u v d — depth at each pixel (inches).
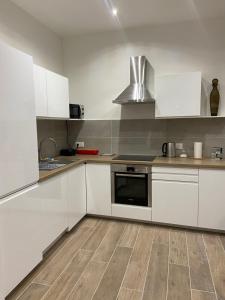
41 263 90.3
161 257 93.5
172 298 72.2
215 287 76.7
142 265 88.5
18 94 72.5
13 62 70.1
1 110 65.3
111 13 115.8
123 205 125.0
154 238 108.7
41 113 101.7
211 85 125.1
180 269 85.9
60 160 123.4
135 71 128.9
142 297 72.7
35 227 83.0
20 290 76.1
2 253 67.1
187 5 107.8
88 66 145.4
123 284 78.5
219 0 103.0
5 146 67.1
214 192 108.8
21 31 110.7
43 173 92.0
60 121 145.8
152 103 135.6
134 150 141.6
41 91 101.3
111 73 141.5
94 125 148.1
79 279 81.2
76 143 152.4
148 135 138.0
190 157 129.0
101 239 108.2
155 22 126.8
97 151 144.4
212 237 109.0
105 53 141.3
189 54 127.2
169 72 131.0
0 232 66.4
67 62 149.2
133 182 122.6
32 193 81.0
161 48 131.0
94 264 89.5
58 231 100.6
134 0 103.0
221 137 126.3
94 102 146.7
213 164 107.4
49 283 79.4
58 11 112.9
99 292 75.0
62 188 103.4
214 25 122.1
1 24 98.7
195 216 113.1
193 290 75.5
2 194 66.5
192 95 115.6
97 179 127.6
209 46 123.9
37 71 98.3
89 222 126.6
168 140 135.0
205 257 93.2
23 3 105.0
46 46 131.3
